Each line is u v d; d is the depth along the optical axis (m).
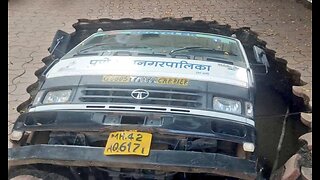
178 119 3.38
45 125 3.55
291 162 3.82
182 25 7.26
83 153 3.27
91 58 4.18
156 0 9.06
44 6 9.09
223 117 3.45
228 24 7.42
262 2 8.79
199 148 3.45
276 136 4.93
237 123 3.43
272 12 8.21
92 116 3.48
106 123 3.42
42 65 6.32
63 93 3.77
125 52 4.26
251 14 8.13
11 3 9.20
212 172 3.13
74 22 8.07
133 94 3.60
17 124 3.72
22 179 3.63
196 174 3.62
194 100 3.55
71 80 3.88
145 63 3.98
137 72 3.85
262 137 4.94
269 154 4.68
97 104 3.55
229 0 8.97
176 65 3.95
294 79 5.62
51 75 4.08
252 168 3.15
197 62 4.02
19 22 8.16
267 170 4.38
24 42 7.20
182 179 3.60
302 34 7.10
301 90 5.10
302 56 6.18
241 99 3.64
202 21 7.30
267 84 5.82
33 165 3.82
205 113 3.45
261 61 4.86
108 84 3.73
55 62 4.54
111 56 4.16
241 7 8.53
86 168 3.73
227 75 3.88
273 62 6.11
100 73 3.90
